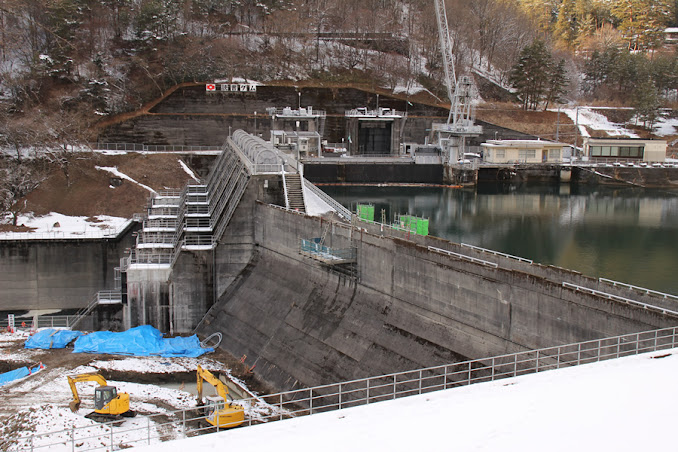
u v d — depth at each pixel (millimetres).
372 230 81938
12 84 157750
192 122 170750
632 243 119438
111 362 74688
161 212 112312
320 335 71875
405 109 199500
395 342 64750
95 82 161750
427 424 33312
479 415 33969
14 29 165375
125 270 86000
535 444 30891
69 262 105562
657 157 193875
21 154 133250
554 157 189000
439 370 59188
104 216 122500
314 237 78625
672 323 44312
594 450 30078
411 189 176250
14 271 104562
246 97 180500
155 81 174000
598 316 49000
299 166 95562
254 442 32000
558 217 142125
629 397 34719
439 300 62125
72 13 172125
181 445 31859
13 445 55844
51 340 79188
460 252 68688
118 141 164250
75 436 57156
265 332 78000
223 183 104625
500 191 174750
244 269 89625
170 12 189500
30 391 67312
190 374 72938
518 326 54844
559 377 37906
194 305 87750
